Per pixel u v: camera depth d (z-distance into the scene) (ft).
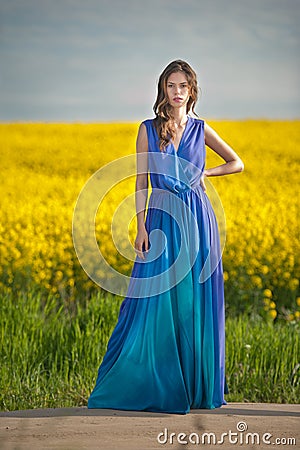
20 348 29.35
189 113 23.34
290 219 47.11
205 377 22.39
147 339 22.03
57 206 47.55
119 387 22.09
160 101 22.71
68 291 41.78
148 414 21.54
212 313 22.67
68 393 26.68
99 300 33.76
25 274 41.27
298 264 43.91
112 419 20.86
